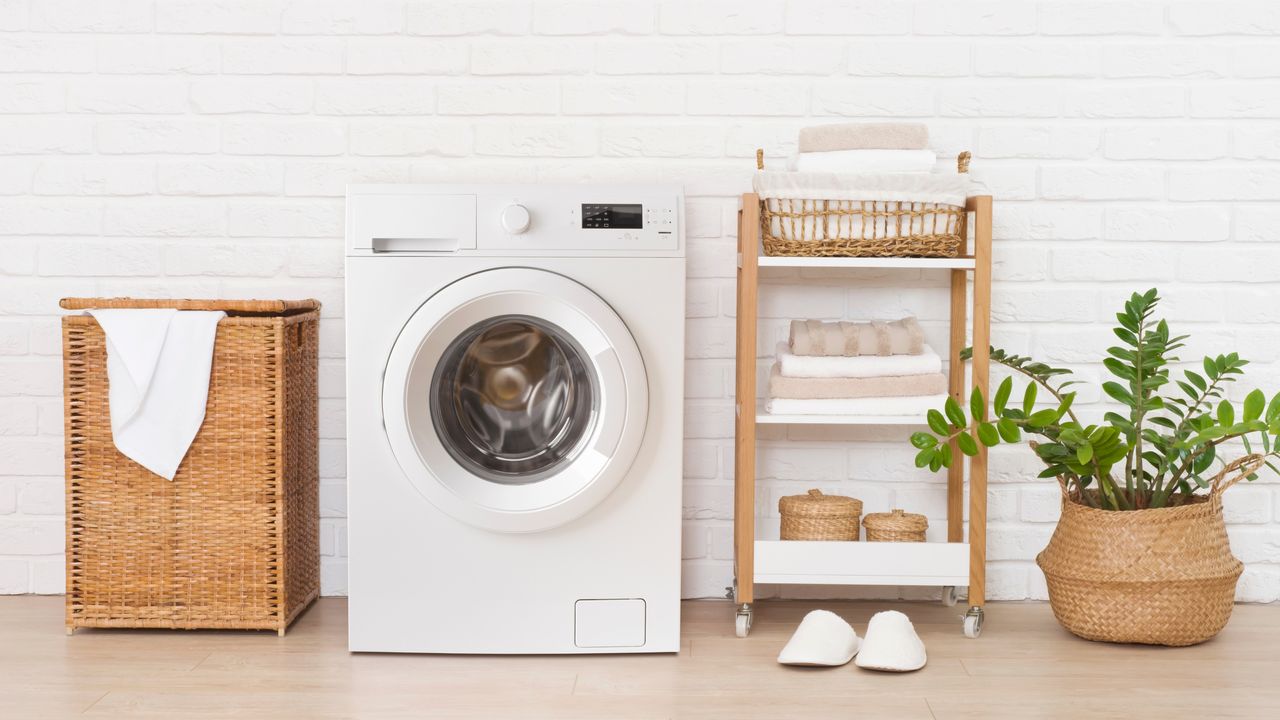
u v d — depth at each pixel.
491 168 2.57
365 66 2.56
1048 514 2.58
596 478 2.08
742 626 2.27
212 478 2.24
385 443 2.10
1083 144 2.55
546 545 2.12
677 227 2.10
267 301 2.24
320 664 2.09
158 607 2.26
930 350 2.34
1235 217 2.55
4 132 2.56
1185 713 1.85
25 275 2.57
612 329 2.06
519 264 2.08
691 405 2.58
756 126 2.56
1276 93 2.53
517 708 1.87
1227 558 2.21
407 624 2.13
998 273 2.57
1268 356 2.55
